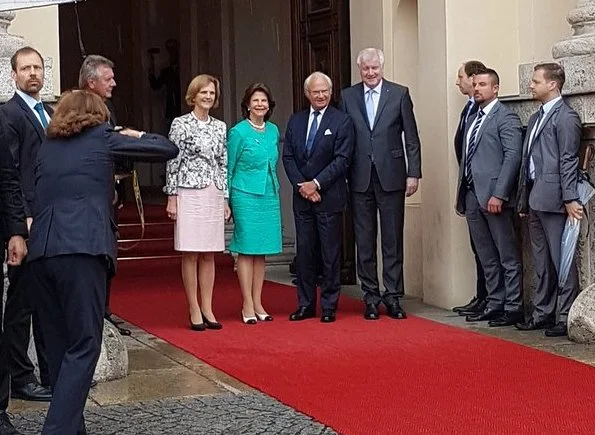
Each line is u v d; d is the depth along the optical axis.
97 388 6.94
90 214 5.24
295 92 12.55
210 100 8.90
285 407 6.27
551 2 9.75
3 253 5.67
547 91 8.52
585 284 8.77
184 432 5.77
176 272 13.05
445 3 9.78
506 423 5.78
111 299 11.02
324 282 9.29
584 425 5.71
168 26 19.38
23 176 6.25
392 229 9.39
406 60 11.05
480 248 9.16
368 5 11.28
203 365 7.61
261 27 15.56
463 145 9.24
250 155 9.16
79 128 5.34
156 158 5.41
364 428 5.75
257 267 9.38
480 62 9.36
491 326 8.91
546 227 8.56
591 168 8.67
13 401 6.60
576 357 7.54
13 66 6.33
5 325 6.48
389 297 9.48
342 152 9.13
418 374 7.07
